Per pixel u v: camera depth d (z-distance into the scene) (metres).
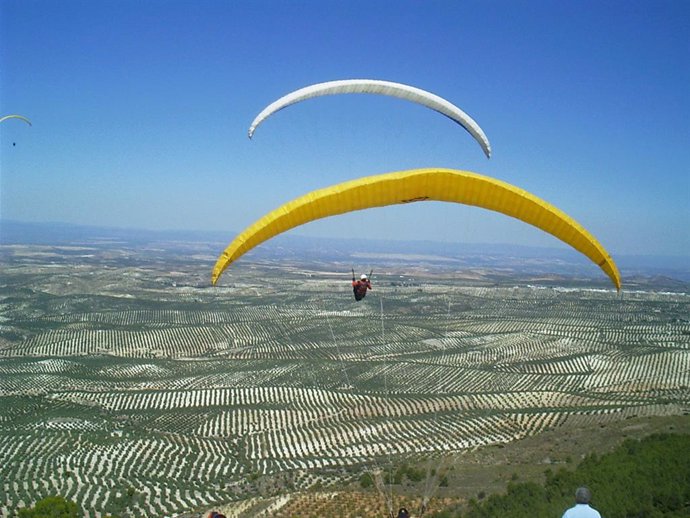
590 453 51.12
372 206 17.72
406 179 16.98
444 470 51.91
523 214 17.42
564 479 41.44
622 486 36.91
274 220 16.95
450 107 17.39
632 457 43.66
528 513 36.44
